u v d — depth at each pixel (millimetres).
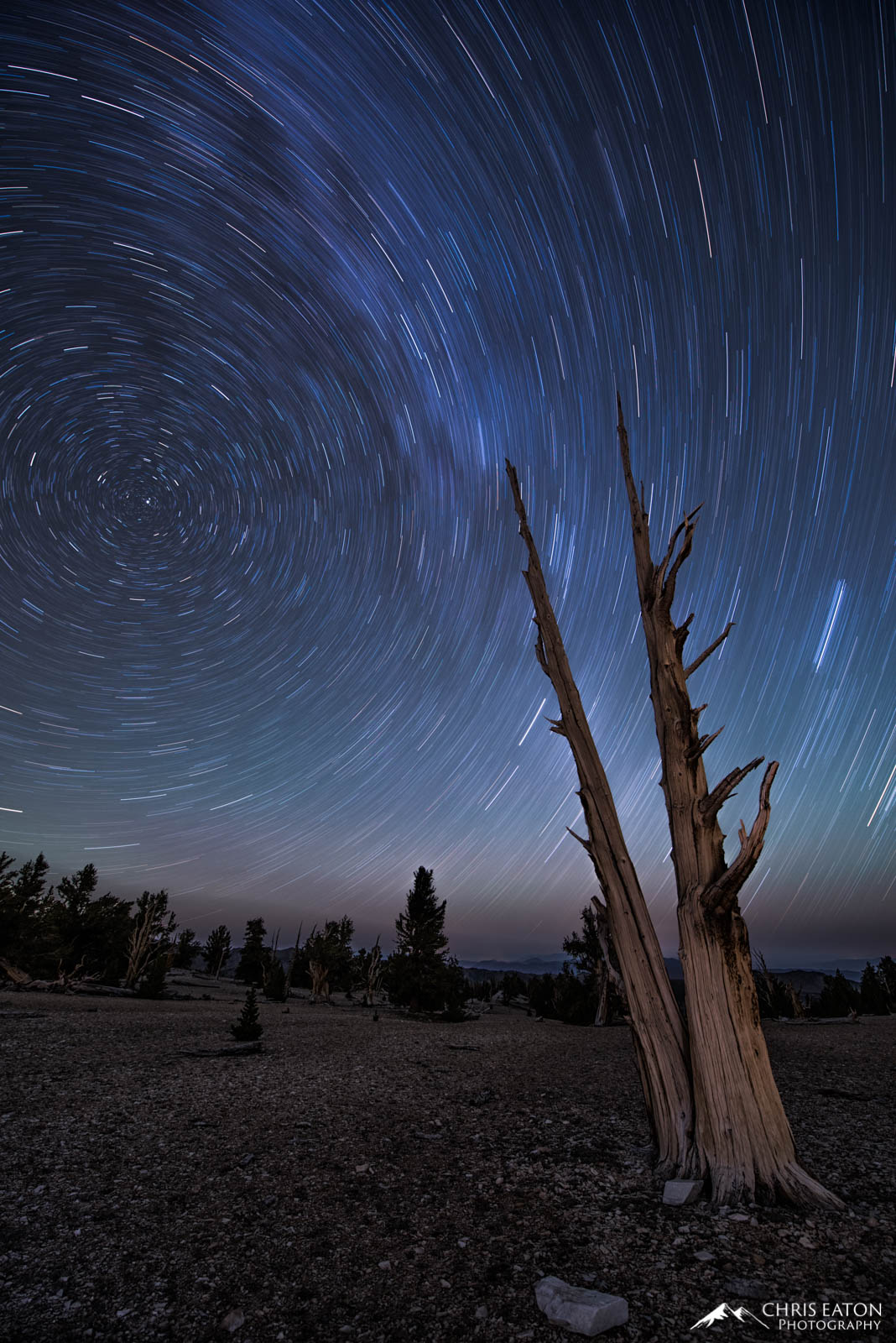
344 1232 4461
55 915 30094
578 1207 4910
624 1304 3350
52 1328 3229
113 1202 4812
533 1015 32906
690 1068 5754
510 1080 10844
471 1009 36750
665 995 6309
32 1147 5887
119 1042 12602
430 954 34219
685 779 6609
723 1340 3135
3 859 25734
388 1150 6379
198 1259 4020
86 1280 3705
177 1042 13375
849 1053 14906
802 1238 4273
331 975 35781
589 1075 11562
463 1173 5715
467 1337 3225
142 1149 6051
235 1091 8781
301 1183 5387
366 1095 9086
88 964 31984
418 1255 4133
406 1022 24531
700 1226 4508
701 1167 5301
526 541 8430
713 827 6305
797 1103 9062
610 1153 6328
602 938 7043
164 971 28094
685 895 6191
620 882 6793
